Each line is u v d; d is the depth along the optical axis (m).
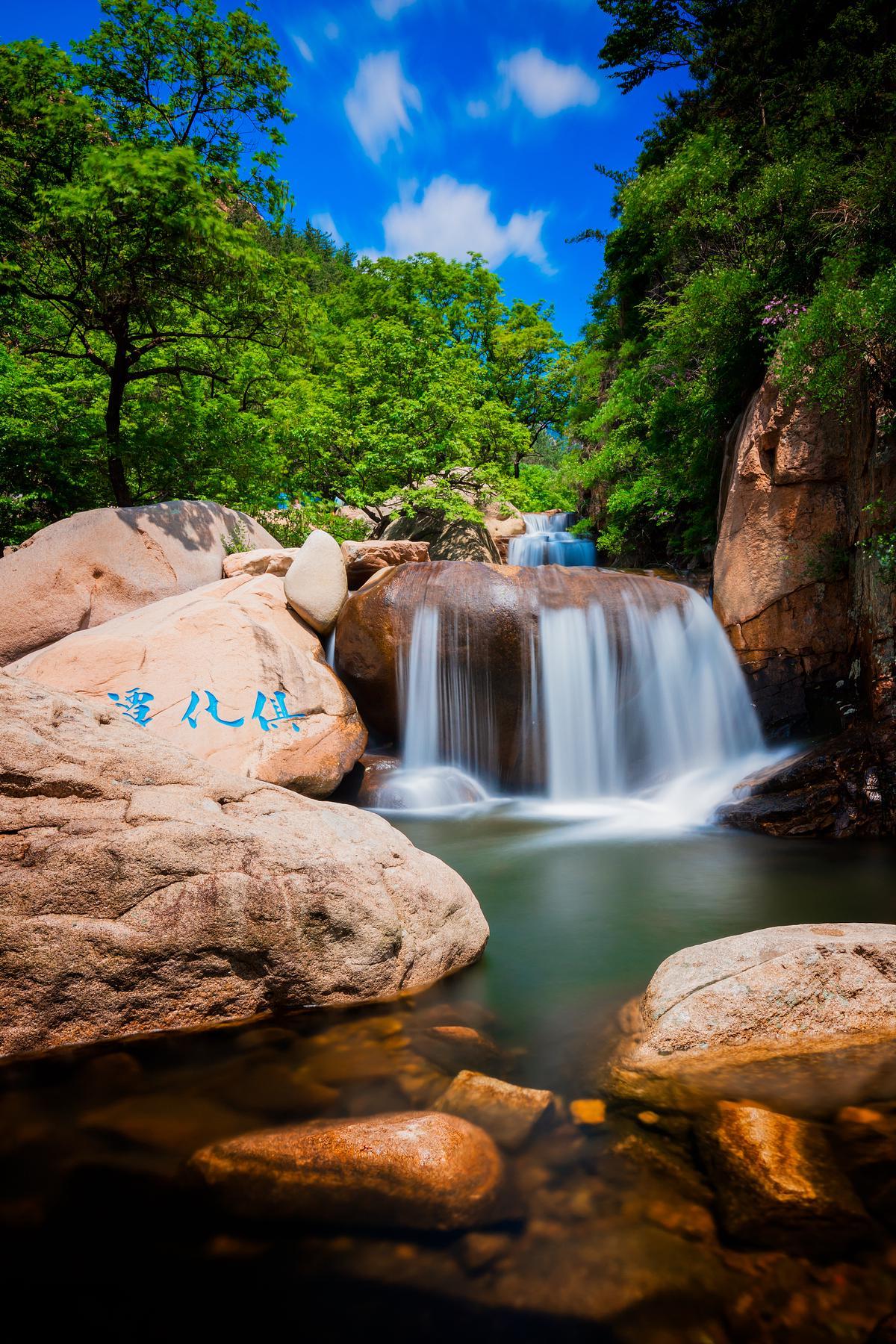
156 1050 3.03
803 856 6.26
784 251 8.75
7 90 10.45
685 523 15.05
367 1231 1.97
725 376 10.09
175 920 3.22
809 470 8.58
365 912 3.52
